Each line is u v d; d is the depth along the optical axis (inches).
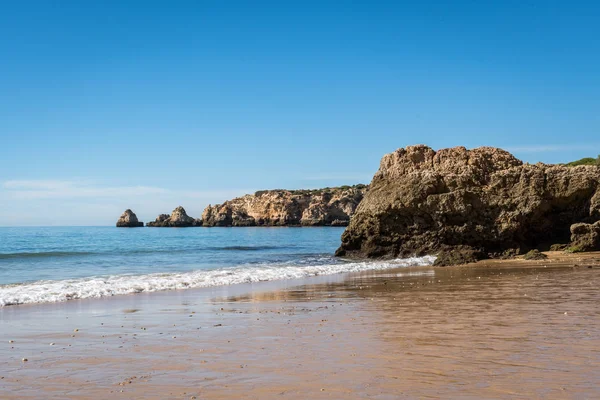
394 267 1138.0
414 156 1456.7
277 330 416.5
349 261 1357.0
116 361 326.3
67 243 2844.5
